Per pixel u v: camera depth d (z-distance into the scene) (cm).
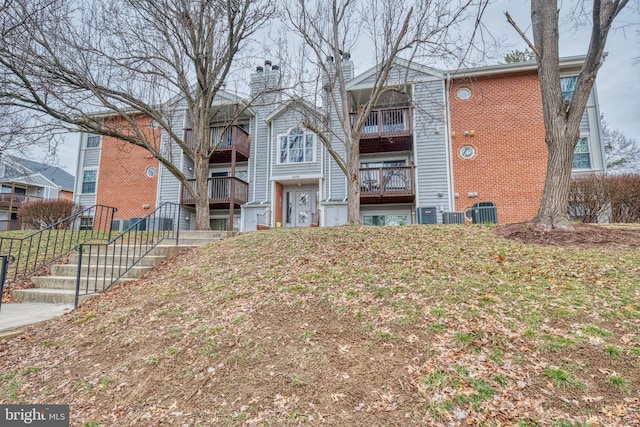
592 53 611
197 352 325
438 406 237
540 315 342
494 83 1298
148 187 1585
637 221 939
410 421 227
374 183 1287
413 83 1262
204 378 289
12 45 720
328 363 292
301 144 1463
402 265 512
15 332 396
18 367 327
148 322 399
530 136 1239
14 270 659
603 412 222
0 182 2388
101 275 603
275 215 1448
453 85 1330
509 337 307
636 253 504
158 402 267
